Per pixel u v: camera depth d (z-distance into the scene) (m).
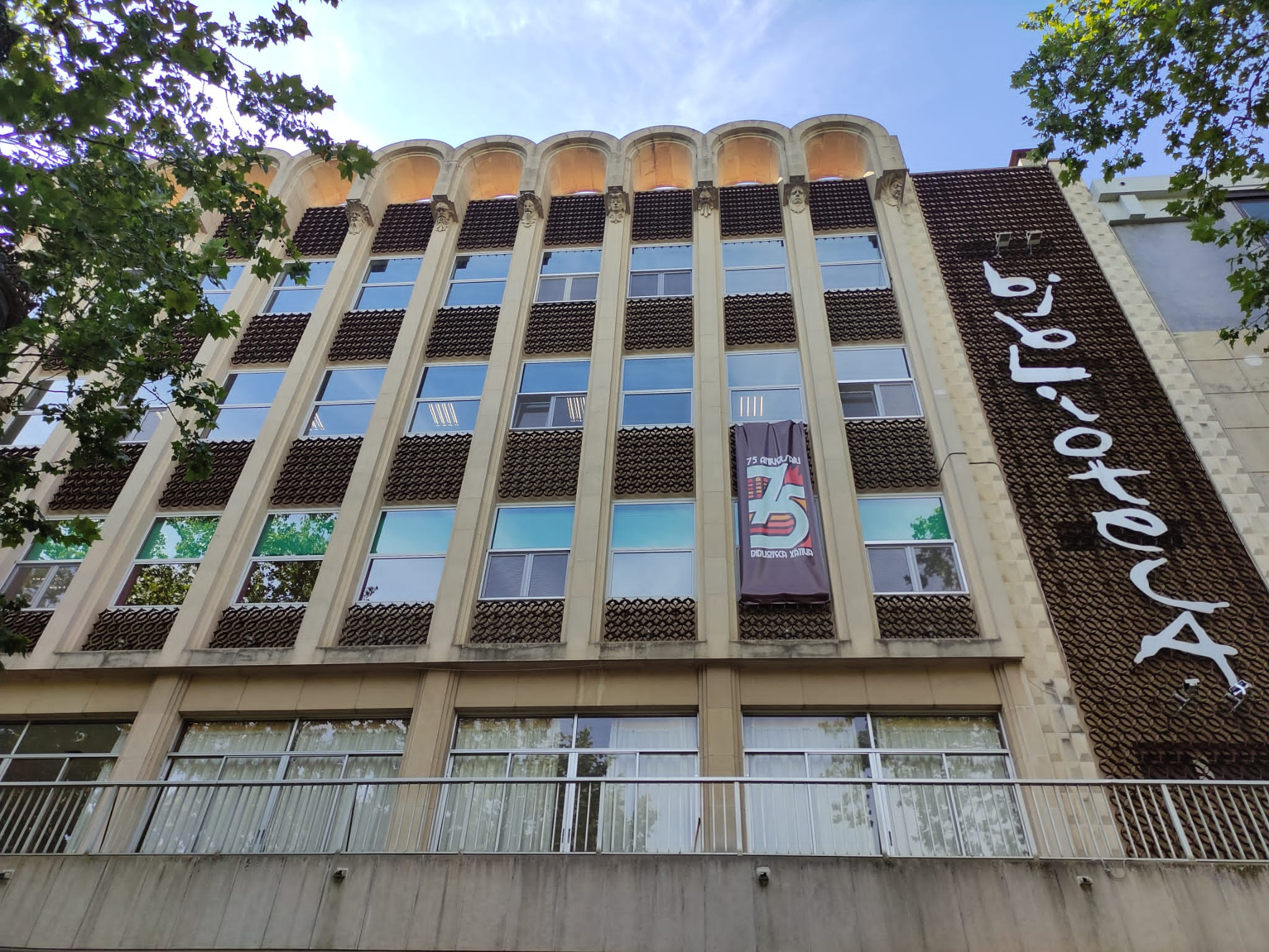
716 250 20.20
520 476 15.90
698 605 13.66
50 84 8.95
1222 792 10.99
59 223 10.04
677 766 11.96
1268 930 8.31
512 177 24.03
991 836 10.59
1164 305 17.56
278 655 13.24
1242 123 11.47
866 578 13.56
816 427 15.96
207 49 10.02
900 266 18.77
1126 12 12.55
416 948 8.82
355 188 22.17
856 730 12.21
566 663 12.88
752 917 8.73
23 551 15.47
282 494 16.09
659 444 16.17
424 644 13.37
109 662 13.33
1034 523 14.18
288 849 11.09
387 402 17.28
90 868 9.56
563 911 8.93
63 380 18.09
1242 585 13.11
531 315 19.23
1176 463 14.80
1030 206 19.95
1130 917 8.51
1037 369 16.48
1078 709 11.93
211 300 20.47
